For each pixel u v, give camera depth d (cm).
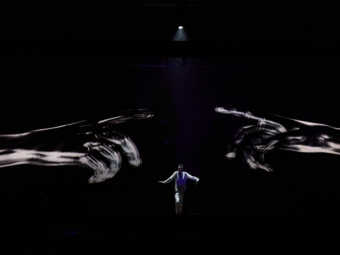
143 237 605
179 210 752
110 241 584
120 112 1092
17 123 1020
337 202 862
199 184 1052
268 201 880
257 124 1085
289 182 1027
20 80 1029
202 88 1109
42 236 608
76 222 697
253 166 1064
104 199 902
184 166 1083
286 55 807
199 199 900
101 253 534
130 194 951
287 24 877
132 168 1060
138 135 1086
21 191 936
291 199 897
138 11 866
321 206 832
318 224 690
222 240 590
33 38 797
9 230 642
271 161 1058
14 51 802
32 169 1005
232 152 1082
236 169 1071
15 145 1009
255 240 590
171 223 691
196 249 550
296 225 684
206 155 1085
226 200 891
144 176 1060
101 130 1071
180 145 1094
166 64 1109
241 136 1090
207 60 1120
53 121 1048
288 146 1058
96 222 698
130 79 1104
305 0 812
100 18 890
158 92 1106
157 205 852
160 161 1077
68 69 1077
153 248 554
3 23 839
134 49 804
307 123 1061
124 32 935
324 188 977
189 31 940
